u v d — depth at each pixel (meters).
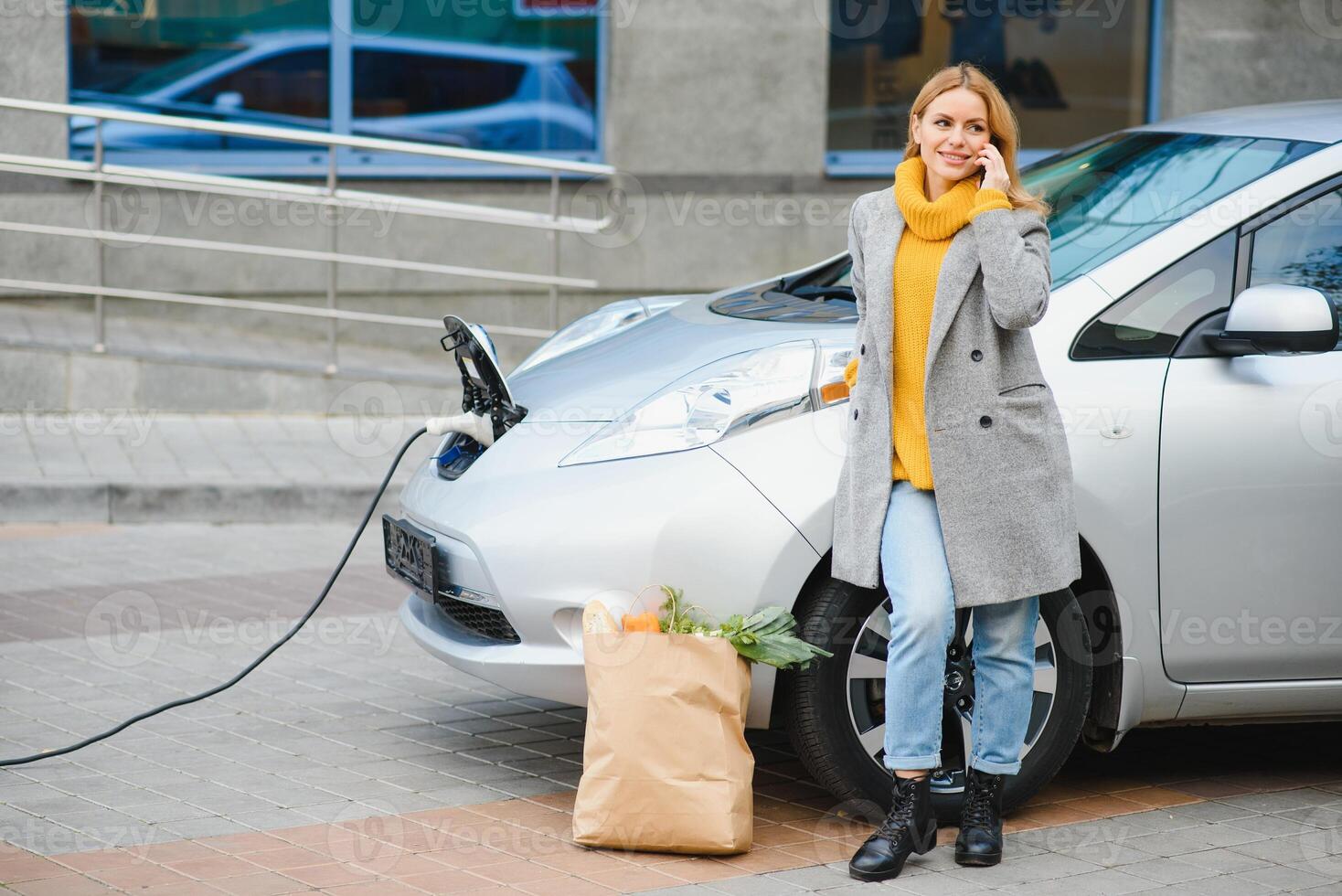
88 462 7.96
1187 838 4.05
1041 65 11.06
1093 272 4.14
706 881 3.70
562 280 9.20
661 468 3.93
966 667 4.02
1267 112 4.89
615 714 3.79
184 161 10.37
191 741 4.73
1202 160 4.53
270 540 7.37
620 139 10.69
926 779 3.78
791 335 4.27
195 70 10.31
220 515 7.63
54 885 3.59
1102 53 11.09
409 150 9.07
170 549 7.14
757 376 4.02
